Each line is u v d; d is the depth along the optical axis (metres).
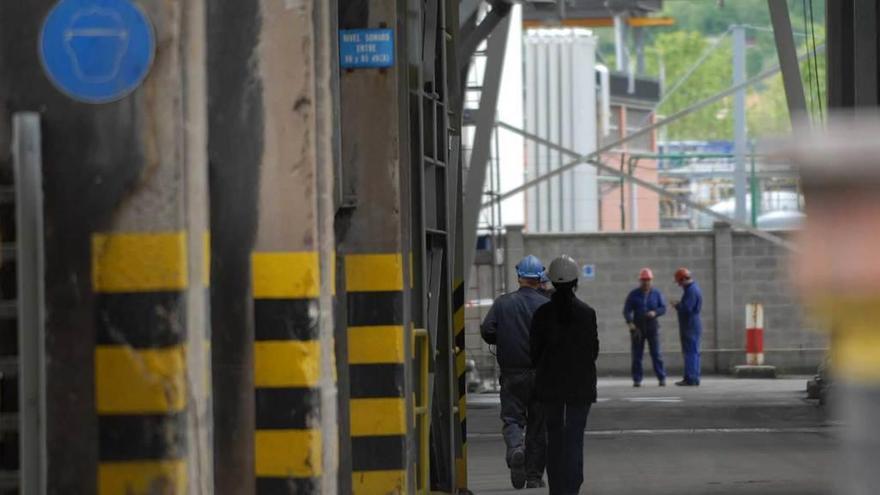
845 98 55.03
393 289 30.97
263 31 23.25
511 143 126.06
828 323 10.70
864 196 10.64
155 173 17.86
